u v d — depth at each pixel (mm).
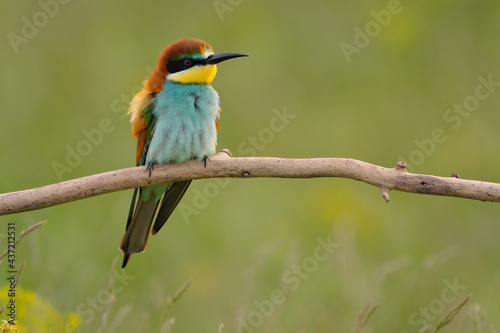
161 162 8812
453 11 15203
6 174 12914
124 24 14922
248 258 11234
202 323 10062
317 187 13828
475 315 8336
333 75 15078
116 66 14250
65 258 10820
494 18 15141
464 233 12422
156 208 9070
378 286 9383
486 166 14109
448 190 7336
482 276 10922
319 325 8914
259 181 13711
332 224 12844
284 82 14914
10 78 13711
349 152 14383
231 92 14703
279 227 12914
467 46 15141
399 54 15164
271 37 15305
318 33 15406
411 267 11289
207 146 8883
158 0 15211
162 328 7824
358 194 13695
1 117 13375
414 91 14984
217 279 11102
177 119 8883
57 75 13938
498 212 12820
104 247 11703
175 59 9172
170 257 11836
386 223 12781
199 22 15281
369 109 14828
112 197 12617
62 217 12164
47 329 8328
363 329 8594
